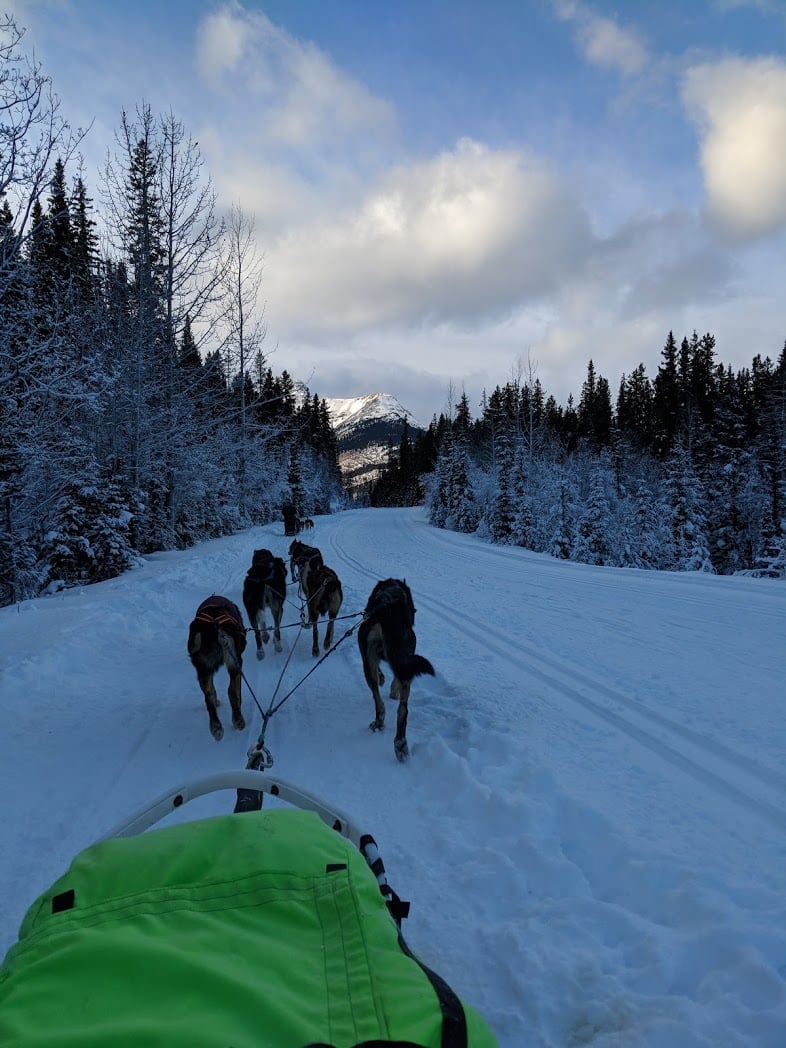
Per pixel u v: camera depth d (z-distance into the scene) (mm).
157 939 1366
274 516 48438
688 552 35062
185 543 26188
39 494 16734
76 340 17094
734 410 50188
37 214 11602
